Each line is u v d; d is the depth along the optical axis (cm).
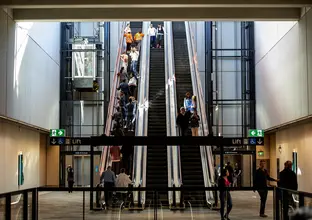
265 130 2405
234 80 2719
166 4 1599
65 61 2689
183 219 1134
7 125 1817
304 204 807
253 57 2692
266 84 2383
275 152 2459
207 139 1303
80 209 1095
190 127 2008
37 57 2158
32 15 1792
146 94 2222
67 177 2470
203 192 1159
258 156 2530
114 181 1519
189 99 2036
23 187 2044
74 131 2678
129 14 1806
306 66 1722
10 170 1855
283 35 2048
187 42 2683
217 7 1767
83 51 2662
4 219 785
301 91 1788
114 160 1831
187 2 1595
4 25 1662
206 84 2744
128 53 2564
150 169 1809
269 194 1112
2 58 1633
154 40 2723
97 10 1803
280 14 1823
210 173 1738
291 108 1931
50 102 2433
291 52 1928
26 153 2108
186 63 2625
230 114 2702
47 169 2509
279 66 2128
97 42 2719
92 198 1095
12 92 1753
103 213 1095
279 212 1006
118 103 2261
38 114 2173
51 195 1176
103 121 2675
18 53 1841
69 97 2689
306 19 1725
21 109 1880
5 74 1669
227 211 1129
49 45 2408
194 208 1153
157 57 2645
